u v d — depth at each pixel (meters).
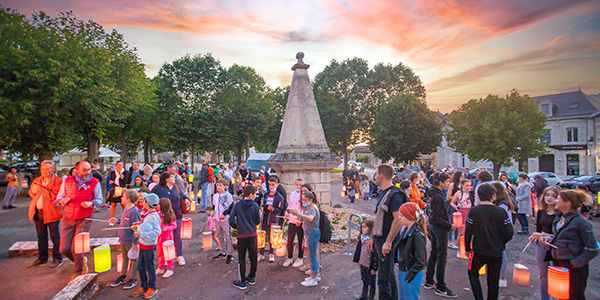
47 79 13.34
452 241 6.63
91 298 4.36
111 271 5.34
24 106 12.66
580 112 27.33
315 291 4.61
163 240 5.23
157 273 5.25
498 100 22.20
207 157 63.03
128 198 4.80
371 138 31.62
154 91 25.03
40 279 4.93
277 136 33.53
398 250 3.48
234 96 26.66
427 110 27.20
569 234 3.33
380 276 3.51
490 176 5.36
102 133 17.84
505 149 20.86
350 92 31.42
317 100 31.02
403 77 32.19
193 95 26.66
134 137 26.88
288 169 8.73
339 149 35.00
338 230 7.68
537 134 20.88
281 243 5.35
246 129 26.23
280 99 34.16
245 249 4.74
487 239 3.50
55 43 14.57
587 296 4.49
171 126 24.52
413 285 3.31
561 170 27.72
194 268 5.54
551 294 3.31
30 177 19.05
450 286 4.76
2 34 13.24
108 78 16.52
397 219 3.30
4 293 4.45
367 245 3.98
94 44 17.52
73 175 5.05
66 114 15.40
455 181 6.50
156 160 63.81
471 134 22.08
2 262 5.70
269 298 4.40
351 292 4.58
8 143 16.25
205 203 10.77
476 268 3.64
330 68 32.56
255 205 4.81
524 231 8.12
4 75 13.02
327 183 9.27
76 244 4.71
